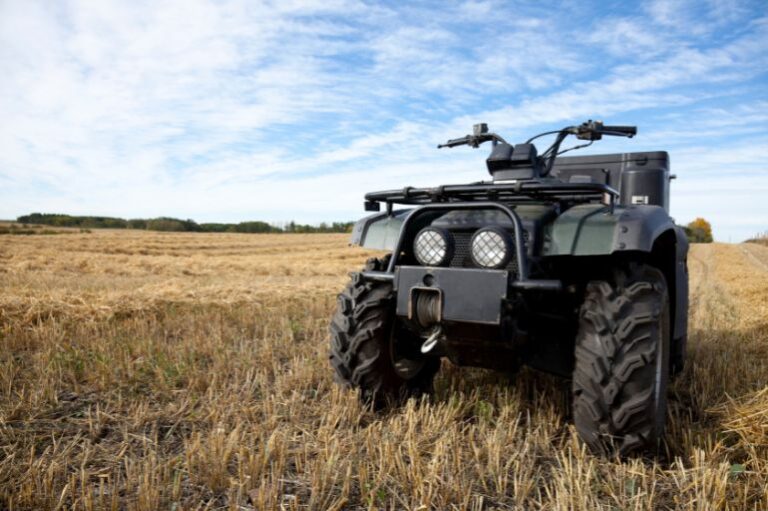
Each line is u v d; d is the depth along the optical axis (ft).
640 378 8.46
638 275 9.17
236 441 8.83
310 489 7.79
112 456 8.87
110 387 12.61
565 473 8.16
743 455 9.05
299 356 15.80
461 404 11.07
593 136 11.73
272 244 126.82
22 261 55.77
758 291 38.52
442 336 9.48
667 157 14.21
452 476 8.00
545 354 10.90
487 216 10.02
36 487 7.60
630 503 7.29
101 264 56.80
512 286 8.54
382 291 10.52
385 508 7.27
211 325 20.34
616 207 9.59
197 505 7.29
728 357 15.53
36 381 12.79
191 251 96.68
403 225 10.07
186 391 12.28
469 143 12.77
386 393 10.80
